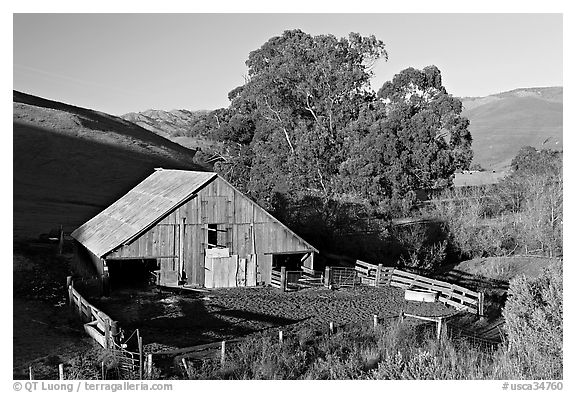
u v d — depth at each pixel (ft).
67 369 59.21
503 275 116.78
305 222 127.34
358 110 193.67
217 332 74.54
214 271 99.55
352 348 65.10
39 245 126.72
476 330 79.41
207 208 99.25
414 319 79.92
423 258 124.06
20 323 74.84
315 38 195.72
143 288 96.02
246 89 207.31
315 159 172.76
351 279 108.37
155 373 56.59
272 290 100.22
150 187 115.85
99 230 106.42
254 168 184.96
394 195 157.17
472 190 172.65
